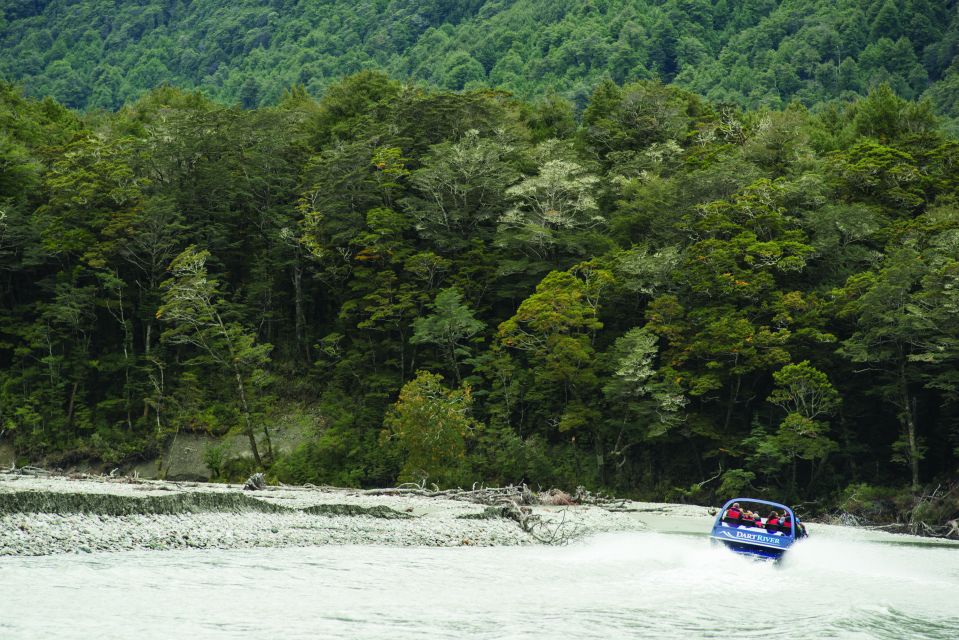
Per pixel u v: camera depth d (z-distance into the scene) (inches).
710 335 2480.3
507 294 2903.5
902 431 2348.7
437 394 2480.3
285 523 1033.5
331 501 1310.3
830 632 556.4
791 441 2244.1
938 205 2933.1
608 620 579.2
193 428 2795.3
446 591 668.7
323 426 2842.0
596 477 2527.1
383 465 2578.7
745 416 2593.5
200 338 2726.4
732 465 2522.1
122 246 2940.5
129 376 2891.2
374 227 2923.2
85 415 2810.0
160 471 2691.9
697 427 2454.5
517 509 1302.9
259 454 2743.6
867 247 2815.0
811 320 2471.7
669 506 2087.8
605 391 2486.5
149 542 836.6
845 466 2463.1
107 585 616.1
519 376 2696.9
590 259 2933.1
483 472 2532.0
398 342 2935.5
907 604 693.3
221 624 520.7
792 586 752.3
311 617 550.6
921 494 2196.1
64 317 2800.2
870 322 2362.2
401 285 2864.2
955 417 2410.2
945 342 2228.1
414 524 1136.8
